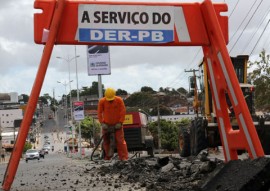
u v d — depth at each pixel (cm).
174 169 899
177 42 627
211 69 642
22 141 575
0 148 10006
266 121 1426
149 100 9812
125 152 1325
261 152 554
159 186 695
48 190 724
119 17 617
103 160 1538
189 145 1658
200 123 1487
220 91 628
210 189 528
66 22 605
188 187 652
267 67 3891
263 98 3878
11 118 16550
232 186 456
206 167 752
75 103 5572
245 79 1772
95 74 2900
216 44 614
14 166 576
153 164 1036
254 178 423
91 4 611
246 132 571
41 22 593
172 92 10912
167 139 6719
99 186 746
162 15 624
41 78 580
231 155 619
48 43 588
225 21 627
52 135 19500
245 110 568
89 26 611
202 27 631
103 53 2928
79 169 1187
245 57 1778
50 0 595
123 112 1317
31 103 576
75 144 9262
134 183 764
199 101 1844
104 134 1330
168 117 9844
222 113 633
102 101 1312
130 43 620
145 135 2103
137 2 620
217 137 1479
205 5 616
